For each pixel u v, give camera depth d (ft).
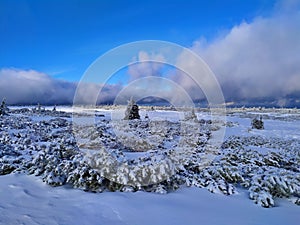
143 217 10.94
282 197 15.40
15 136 35.81
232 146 35.68
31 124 50.67
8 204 11.73
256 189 15.29
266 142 44.50
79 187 14.40
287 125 86.07
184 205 12.92
